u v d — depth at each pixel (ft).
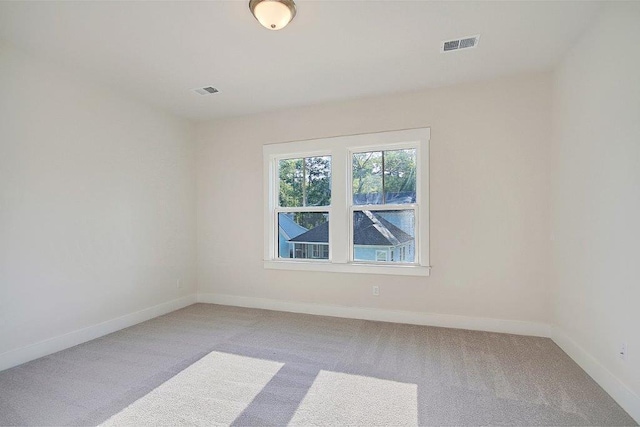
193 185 15.07
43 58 9.21
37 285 9.05
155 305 12.94
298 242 13.69
